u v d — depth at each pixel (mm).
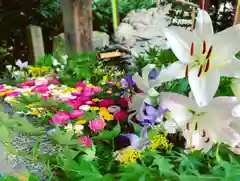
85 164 464
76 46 1801
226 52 409
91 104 834
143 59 965
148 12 2201
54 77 1201
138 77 515
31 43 2398
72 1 1741
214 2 2172
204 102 392
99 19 3314
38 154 524
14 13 3494
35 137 613
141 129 544
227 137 431
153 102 492
